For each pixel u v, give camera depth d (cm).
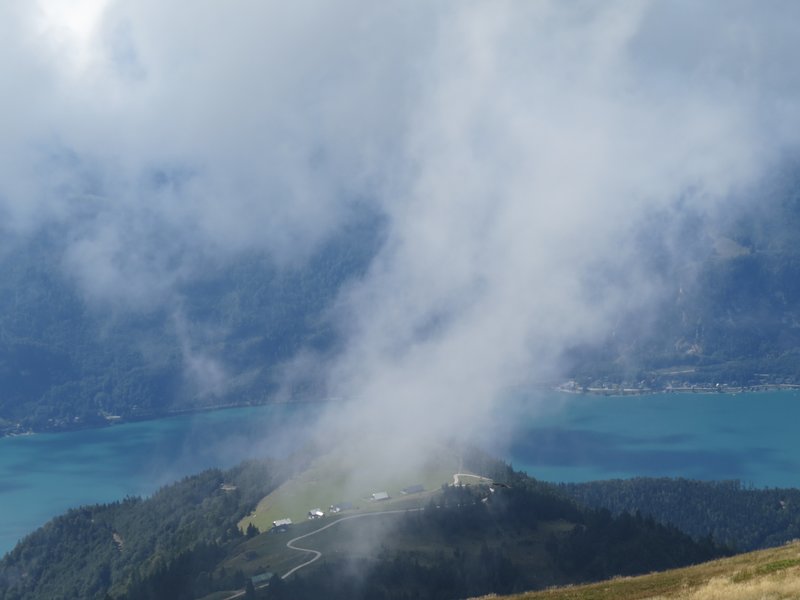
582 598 9406
